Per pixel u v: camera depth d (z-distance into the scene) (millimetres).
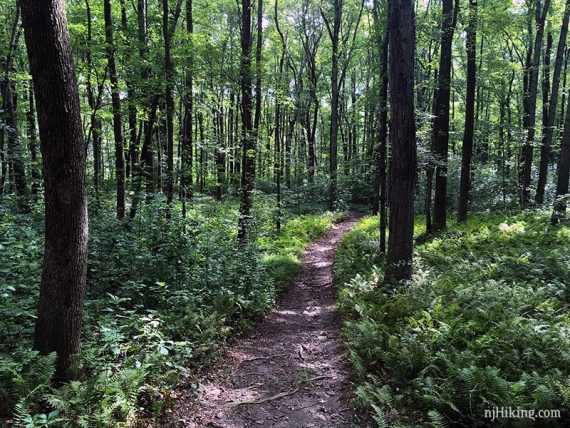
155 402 5125
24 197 11789
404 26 9430
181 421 5129
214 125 28688
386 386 5422
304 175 35500
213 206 14109
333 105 28562
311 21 33625
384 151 13117
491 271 9906
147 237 10000
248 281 10172
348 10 32062
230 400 5809
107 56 12539
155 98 13586
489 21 15312
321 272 14086
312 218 24125
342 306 9492
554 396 4508
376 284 10336
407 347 6125
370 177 32844
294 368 6855
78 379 5062
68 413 4352
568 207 18156
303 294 11688
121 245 9469
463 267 10516
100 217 12008
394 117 9734
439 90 15648
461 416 4750
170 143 12453
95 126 15562
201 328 7309
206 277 9352
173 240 9688
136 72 13305
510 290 8133
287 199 28219
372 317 7961
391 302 8391
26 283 6922
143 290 8375
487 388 4863
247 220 14234
